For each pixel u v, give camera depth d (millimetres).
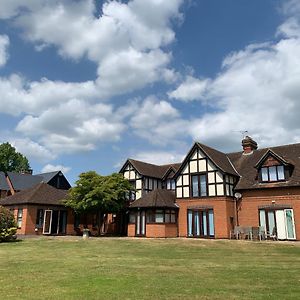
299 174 25953
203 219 28734
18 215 31234
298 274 10742
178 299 7469
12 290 8289
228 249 19422
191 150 30453
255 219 27234
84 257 15344
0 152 61281
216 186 28453
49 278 9891
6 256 15633
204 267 12398
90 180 31578
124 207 33000
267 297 7629
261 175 27516
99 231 32438
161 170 37594
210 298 7555
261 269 11867
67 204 31875
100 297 7594
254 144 32281
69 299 7414
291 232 25250
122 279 9750
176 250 18906
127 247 20359
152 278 9953
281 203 26125
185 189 30344
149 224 29750
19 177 48875
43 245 21250
